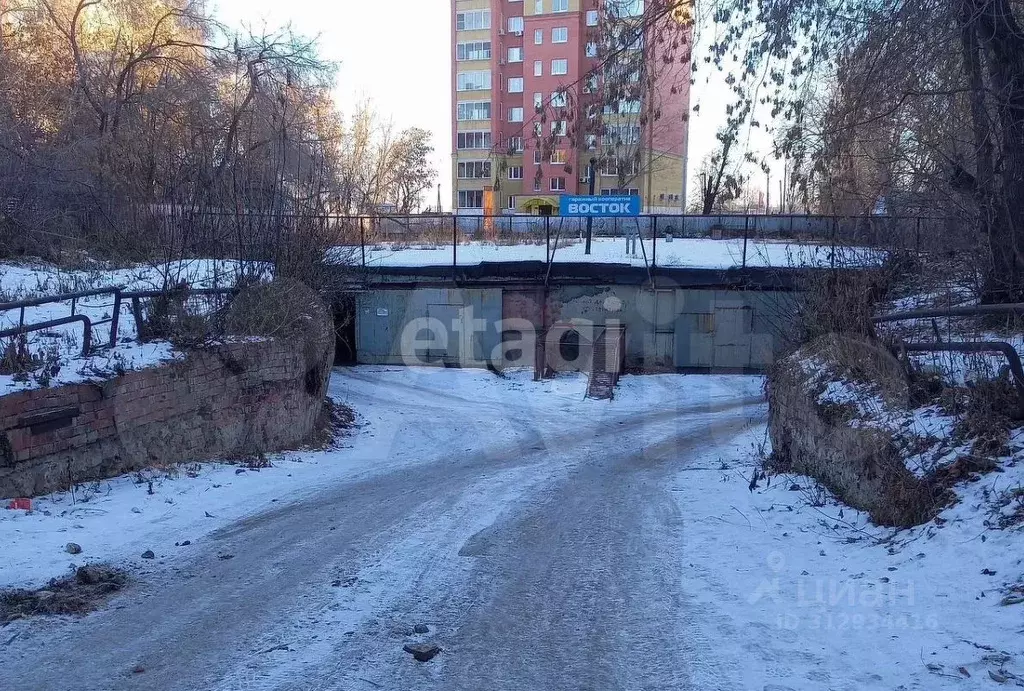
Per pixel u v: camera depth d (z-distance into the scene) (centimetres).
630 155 1084
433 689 441
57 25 2391
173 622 538
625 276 2450
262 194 1664
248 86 2500
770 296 2070
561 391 2161
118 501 850
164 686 446
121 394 962
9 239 1711
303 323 1423
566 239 3012
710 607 553
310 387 1438
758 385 2231
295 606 568
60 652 492
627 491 976
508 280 2506
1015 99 921
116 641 508
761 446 1262
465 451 1348
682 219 2956
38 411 845
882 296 1171
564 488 998
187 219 1606
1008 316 906
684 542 727
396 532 772
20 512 770
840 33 979
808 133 1045
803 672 443
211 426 1132
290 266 1565
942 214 1153
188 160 1842
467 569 653
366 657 483
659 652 484
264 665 472
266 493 947
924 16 880
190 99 2344
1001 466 631
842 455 845
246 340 1238
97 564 648
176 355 1080
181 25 2617
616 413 1848
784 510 821
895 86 930
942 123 1025
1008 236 953
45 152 1941
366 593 596
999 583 506
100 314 1241
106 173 1934
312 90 2662
